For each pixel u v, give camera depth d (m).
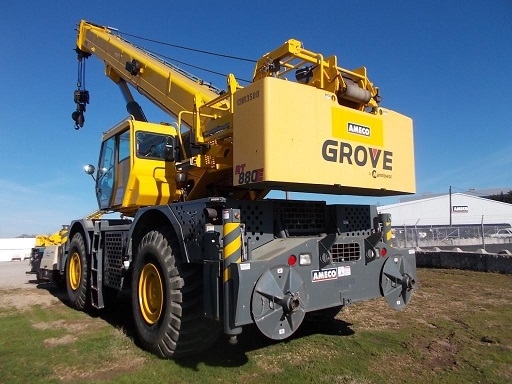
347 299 4.23
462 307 6.25
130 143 5.56
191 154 5.27
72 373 3.77
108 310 6.71
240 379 3.57
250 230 4.07
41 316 6.26
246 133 3.78
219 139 4.70
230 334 3.38
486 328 5.06
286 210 4.48
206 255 3.78
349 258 4.38
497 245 20.00
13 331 5.29
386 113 4.59
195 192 5.09
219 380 3.55
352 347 4.39
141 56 7.17
